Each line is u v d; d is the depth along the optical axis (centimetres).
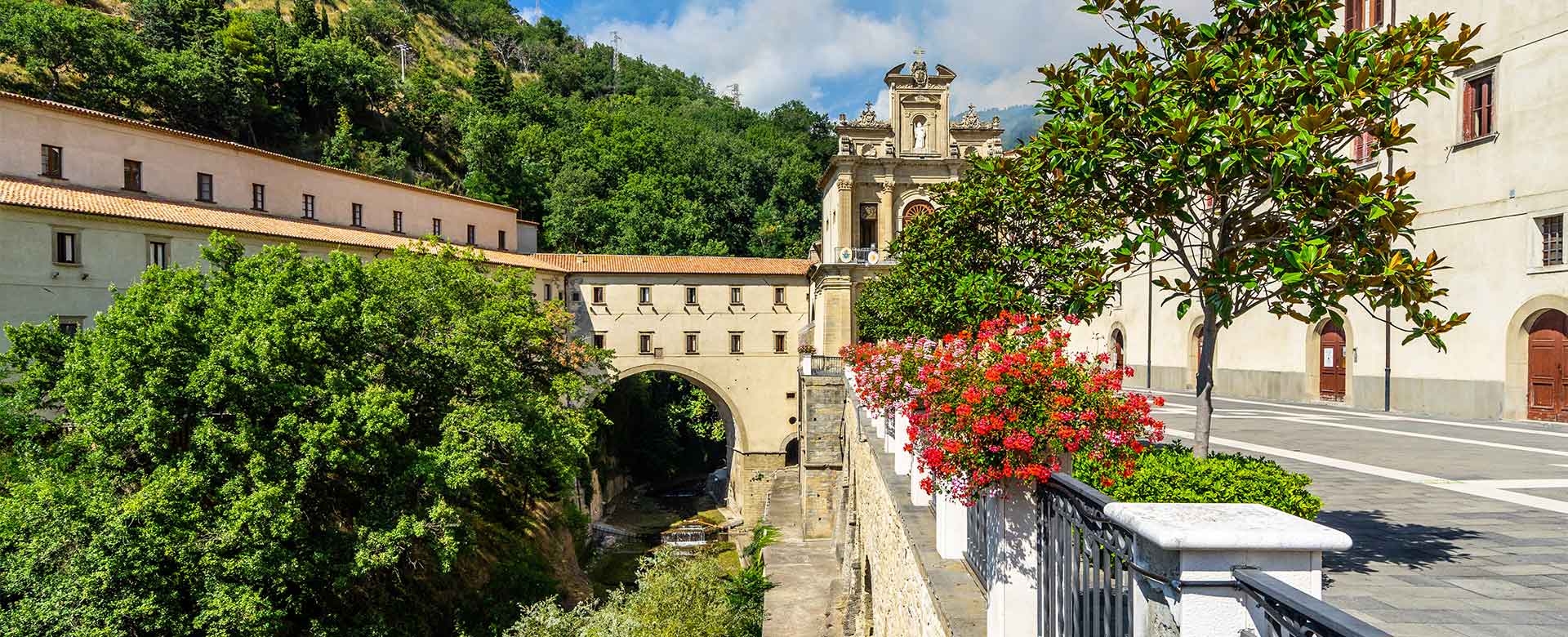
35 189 2550
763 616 2511
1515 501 1009
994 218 1619
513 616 2559
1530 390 2066
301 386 1878
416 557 2389
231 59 6309
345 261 2308
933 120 4741
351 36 10412
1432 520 904
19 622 1496
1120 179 788
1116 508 376
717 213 8181
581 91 13425
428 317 2553
